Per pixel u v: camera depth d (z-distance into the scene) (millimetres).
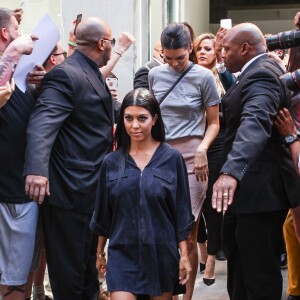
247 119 4164
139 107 4066
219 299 6242
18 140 4633
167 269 4043
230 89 4570
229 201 3996
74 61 4801
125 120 4098
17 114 4637
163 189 4035
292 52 4785
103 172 4172
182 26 5289
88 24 4863
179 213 4141
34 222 4707
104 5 7938
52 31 4719
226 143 4566
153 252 4004
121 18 7977
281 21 18812
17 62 4375
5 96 4301
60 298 4801
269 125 4203
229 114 4508
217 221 6426
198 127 5352
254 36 4508
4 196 4609
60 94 4633
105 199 4168
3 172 4617
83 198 4738
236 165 4023
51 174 4723
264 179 4398
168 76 5348
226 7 18688
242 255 4496
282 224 4570
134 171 4070
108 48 4945
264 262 4465
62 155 4719
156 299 4098
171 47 5199
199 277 6910
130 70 8023
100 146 4809
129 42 6008
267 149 4430
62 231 4742
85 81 4742
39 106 4598
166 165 4105
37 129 4512
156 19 10836
